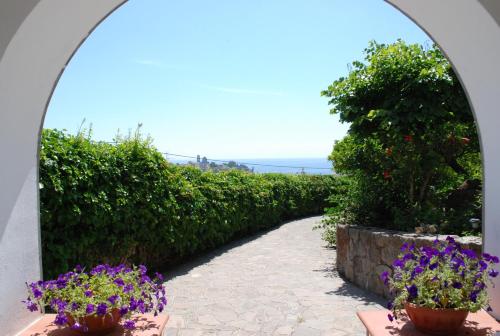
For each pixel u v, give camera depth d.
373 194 5.68
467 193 5.21
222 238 8.17
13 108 2.27
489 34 2.27
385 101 4.93
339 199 6.68
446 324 2.01
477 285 2.05
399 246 4.29
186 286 5.30
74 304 2.07
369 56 5.23
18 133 2.36
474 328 2.12
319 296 4.76
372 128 5.29
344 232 5.64
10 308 2.24
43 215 3.72
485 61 2.41
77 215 4.15
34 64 2.28
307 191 13.94
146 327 2.25
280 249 8.04
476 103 2.61
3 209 2.21
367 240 4.96
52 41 2.28
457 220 4.61
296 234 10.06
